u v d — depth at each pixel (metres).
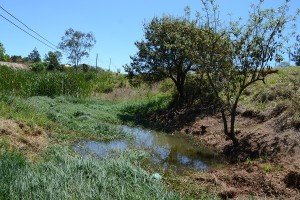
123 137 18.56
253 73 16.09
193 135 20.89
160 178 11.53
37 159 11.44
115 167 9.98
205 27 16.94
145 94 35.94
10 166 9.26
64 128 17.61
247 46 15.82
